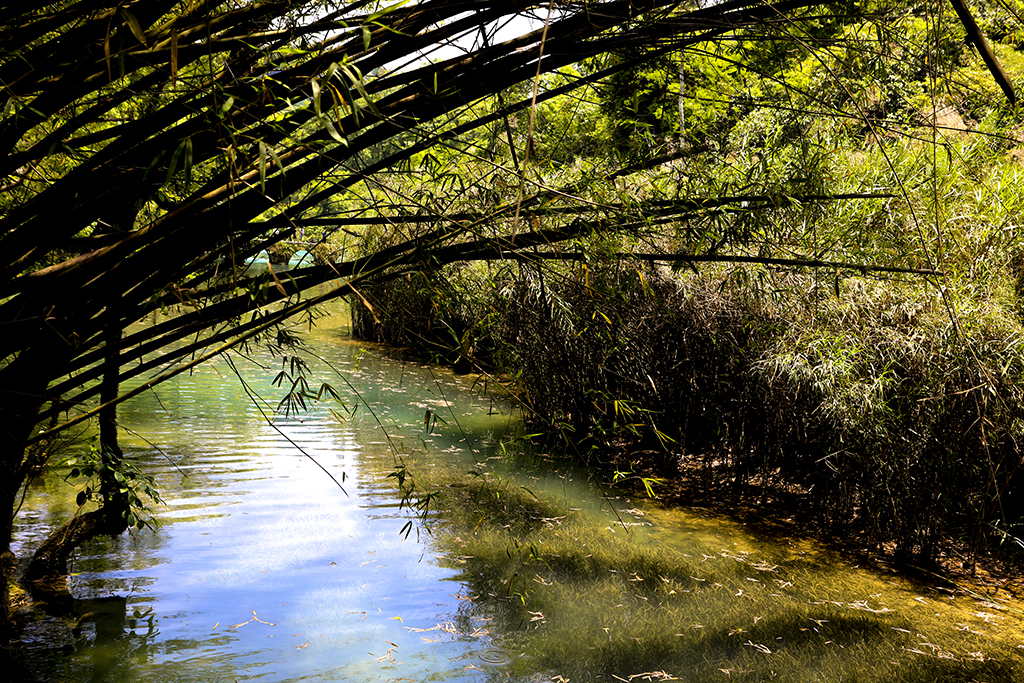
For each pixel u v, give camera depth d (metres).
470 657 3.71
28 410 2.31
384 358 14.01
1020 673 3.61
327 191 2.30
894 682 3.50
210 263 2.38
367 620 4.11
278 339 2.42
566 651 3.79
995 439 4.53
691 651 3.79
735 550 5.35
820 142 2.77
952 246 4.93
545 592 4.53
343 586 4.55
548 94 2.30
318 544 5.20
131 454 7.16
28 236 2.04
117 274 2.04
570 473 7.16
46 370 2.28
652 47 2.24
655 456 7.64
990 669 3.64
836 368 5.12
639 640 3.91
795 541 5.58
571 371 6.70
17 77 1.97
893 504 5.12
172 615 4.09
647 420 7.53
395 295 2.45
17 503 5.60
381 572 4.78
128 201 2.04
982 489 4.79
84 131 2.90
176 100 1.84
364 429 8.75
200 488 6.32
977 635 4.05
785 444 6.49
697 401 7.21
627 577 4.77
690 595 4.51
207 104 1.85
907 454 4.96
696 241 2.61
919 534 5.10
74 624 3.93
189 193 2.51
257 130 1.88
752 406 6.61
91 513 4.52
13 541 4.89
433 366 13.36
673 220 2.52
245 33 2.09
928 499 4.97
